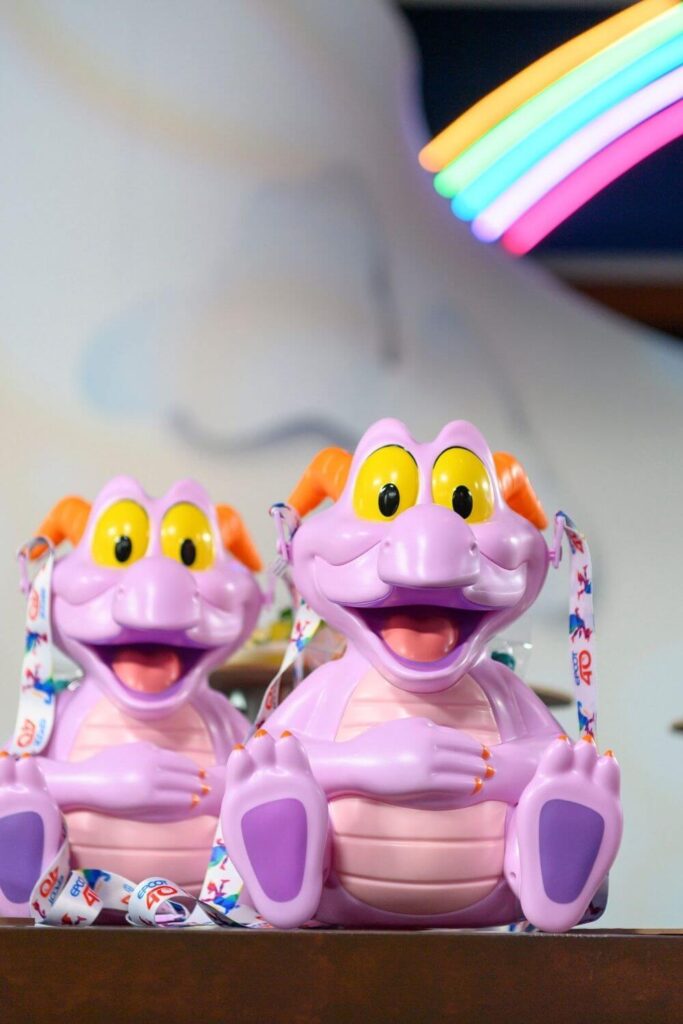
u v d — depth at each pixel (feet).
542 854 3.68
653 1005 3.43
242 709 5.80
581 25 10.75
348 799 3.83
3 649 8.71
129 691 4.27
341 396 9.76
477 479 4.02
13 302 9.29
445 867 3.81
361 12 10.17
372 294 10.00
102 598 4.26
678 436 10.51
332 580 3.97
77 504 4.53
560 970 3.44
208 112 9.80
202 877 4.19
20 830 3.90
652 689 9.98
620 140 9.53
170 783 4.14
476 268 10.39
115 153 9.62
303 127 9.98
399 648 3.93
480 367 10.17
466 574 3.80
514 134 9.78
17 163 9.45
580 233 10.94
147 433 9.31
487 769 3.82
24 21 9.50
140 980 3.43
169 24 9.79
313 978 3.43
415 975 3.43
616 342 10.68
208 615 4.29
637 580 10.17
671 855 9.68
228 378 9.54
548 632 9.25
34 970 3.43
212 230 9.71
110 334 9.40
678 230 10.90
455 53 10.79
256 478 9.45
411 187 10.27
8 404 9.11
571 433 10.33
